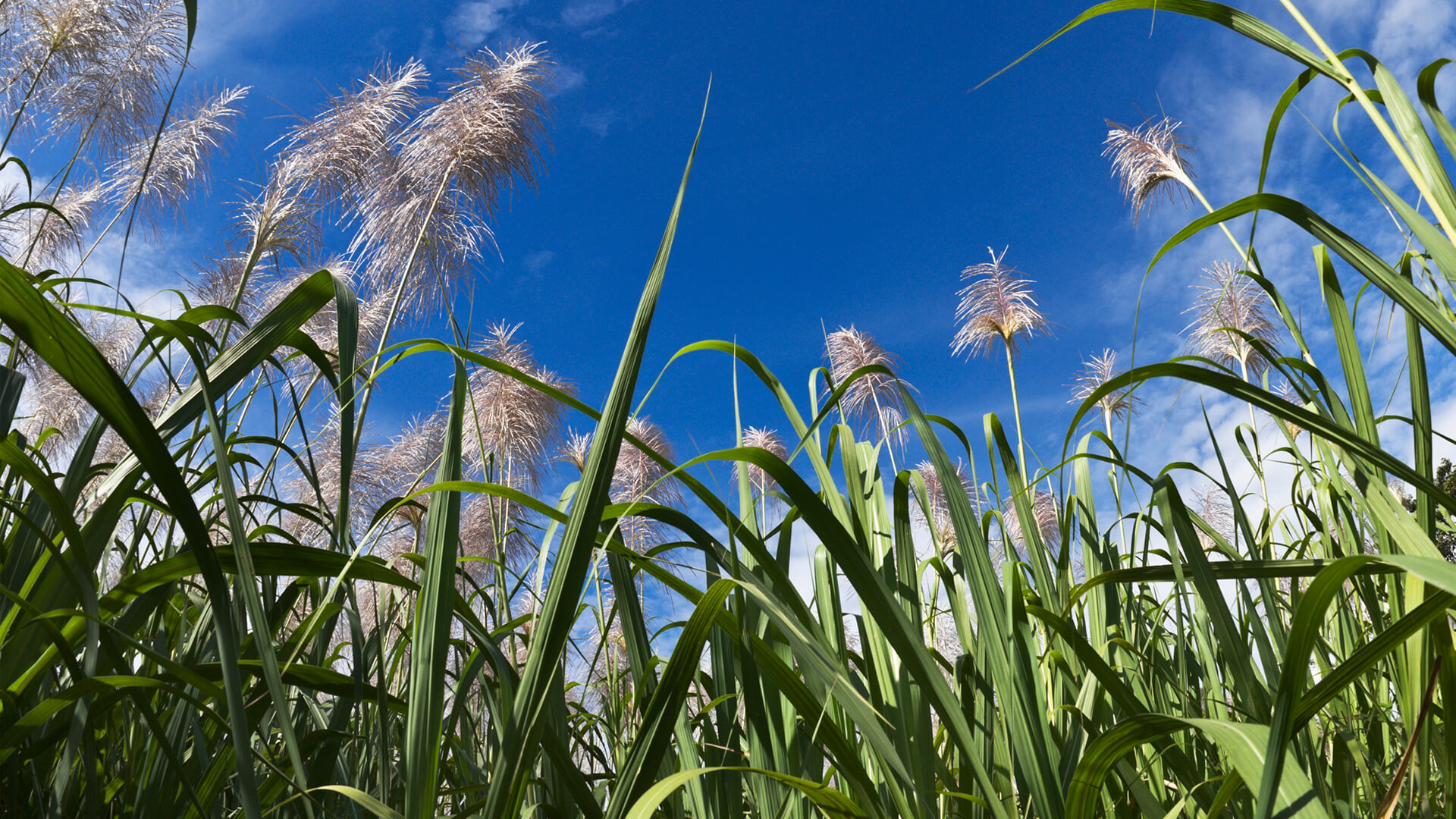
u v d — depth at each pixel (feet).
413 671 1.83
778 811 2.44
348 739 2.78
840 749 2.24
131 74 10.00
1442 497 1.91
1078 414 2.76
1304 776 1.48
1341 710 3.52
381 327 9.93
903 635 2.21
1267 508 4.66
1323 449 3.21
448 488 2.04
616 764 3.71
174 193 10.92
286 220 8.38
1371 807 2.90
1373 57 2.29
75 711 2.07
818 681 2.69
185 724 2.53
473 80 10.18
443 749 2.83
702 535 2.38
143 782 2.41
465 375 2.27
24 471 1.74
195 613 3.72
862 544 2.97
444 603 1.89
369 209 10.12
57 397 9.20
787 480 2.25
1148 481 2.73
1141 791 2.37
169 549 3.27
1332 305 2.85
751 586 2.15
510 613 3.63
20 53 9.37
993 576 2.56
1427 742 2.31
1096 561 4.07
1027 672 2.42
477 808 2.87
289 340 2.29
